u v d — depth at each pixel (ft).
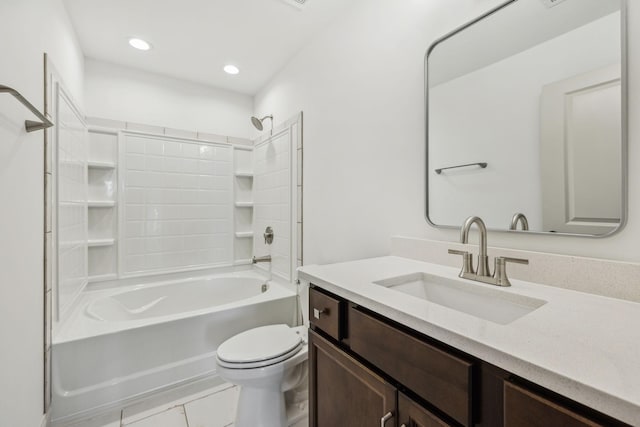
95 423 4.76
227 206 9.44
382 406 2.40
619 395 1.19
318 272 3.45
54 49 4.82
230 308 6.27
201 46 6.97
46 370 4.38
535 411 1.46
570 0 2.81
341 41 5.77
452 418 1.88
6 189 3.11
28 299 3.74
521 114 3.15
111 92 7.67
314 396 3.35
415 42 4.32
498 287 2.83
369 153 5.12
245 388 4.55
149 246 8.18
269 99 8.73
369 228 5.13
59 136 4.95
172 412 5.05
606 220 2.60
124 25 6.15
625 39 2.49
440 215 3.98
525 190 3.12
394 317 2.27
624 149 2.50
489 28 3.44
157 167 8.30
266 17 5.93
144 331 5.36
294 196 7.32
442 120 3.94
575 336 1.76
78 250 6.29
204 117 9.04
